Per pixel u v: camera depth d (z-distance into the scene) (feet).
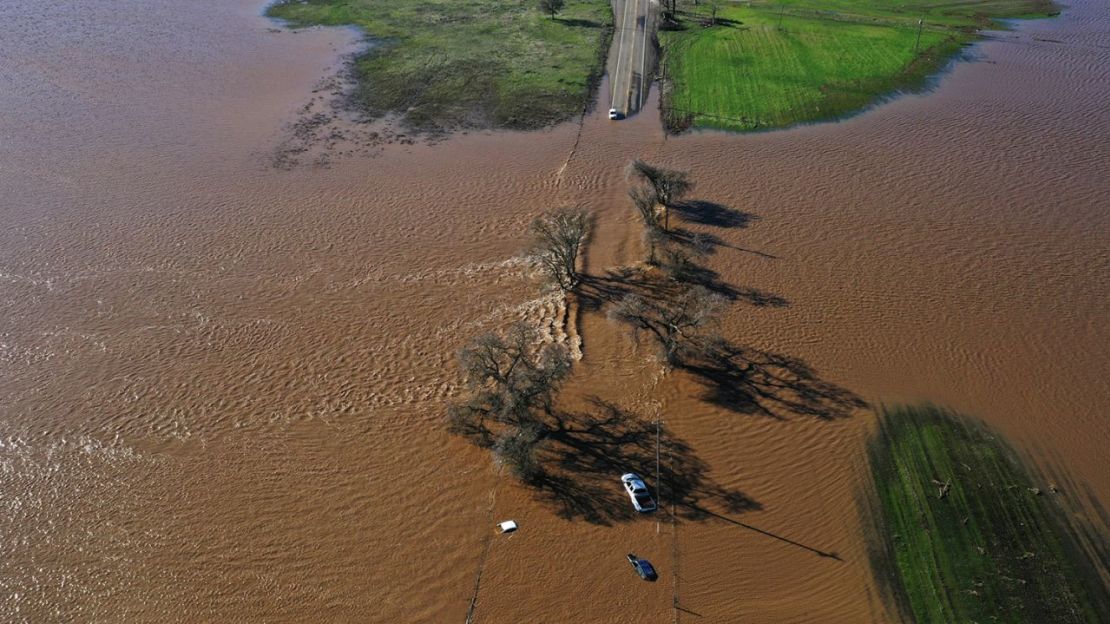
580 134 310.86
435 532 147.64
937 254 233.35
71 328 205.77
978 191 269.03
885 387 182.60
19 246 239.09
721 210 256.32
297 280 223.92
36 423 176.24
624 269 225.56
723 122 321.73
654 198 246.06
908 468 161.89
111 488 159.94
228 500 156.04
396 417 174.29
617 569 140.15
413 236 244.22
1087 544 147.74
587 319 204.64
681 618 132.57
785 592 137.39
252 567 142.92
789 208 257.75
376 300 214.90
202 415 177.58
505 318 206.80
